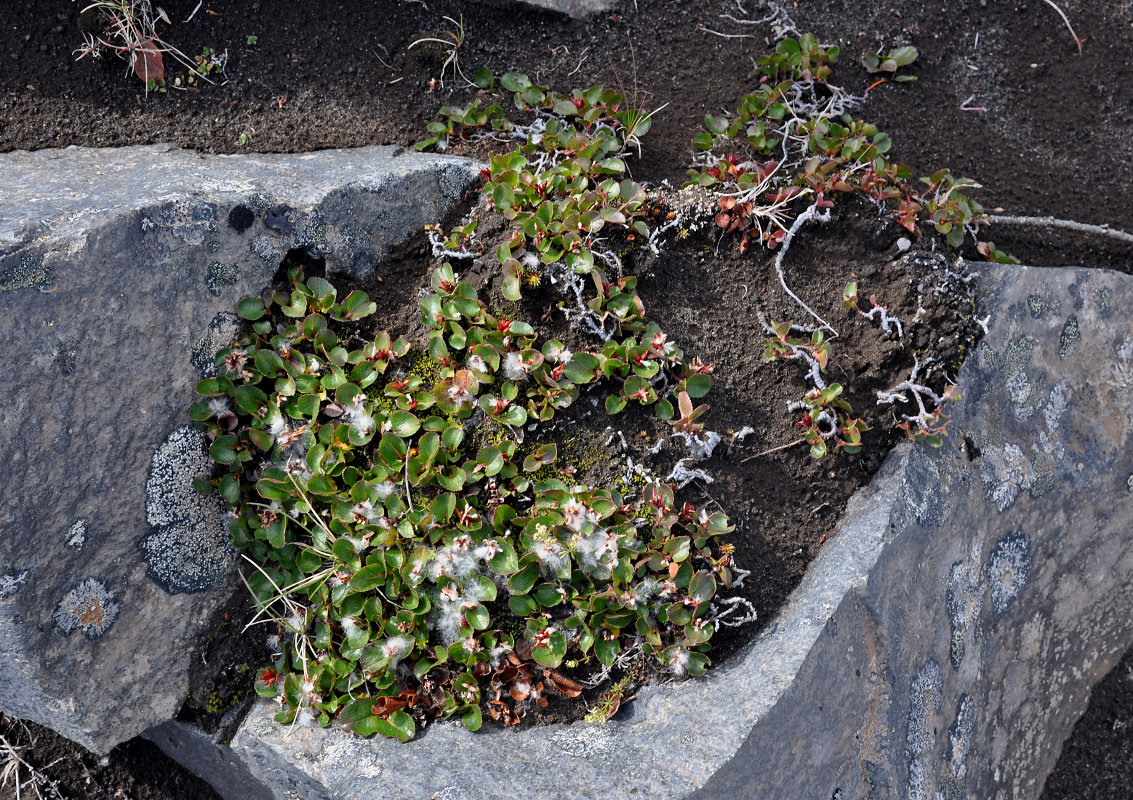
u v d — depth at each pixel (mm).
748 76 878
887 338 771
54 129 787
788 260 773
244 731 731
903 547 744
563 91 859
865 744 730
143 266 706
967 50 935
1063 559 851
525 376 737
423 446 724
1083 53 956
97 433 702
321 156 798
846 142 808
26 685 701
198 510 737
